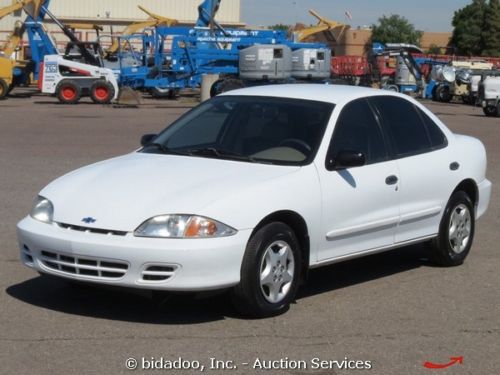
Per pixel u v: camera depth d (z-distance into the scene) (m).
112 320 6.63
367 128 7.82
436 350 6.17
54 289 7.48
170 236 6.23
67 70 35.94
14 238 9.49
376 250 7.75
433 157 8.33
